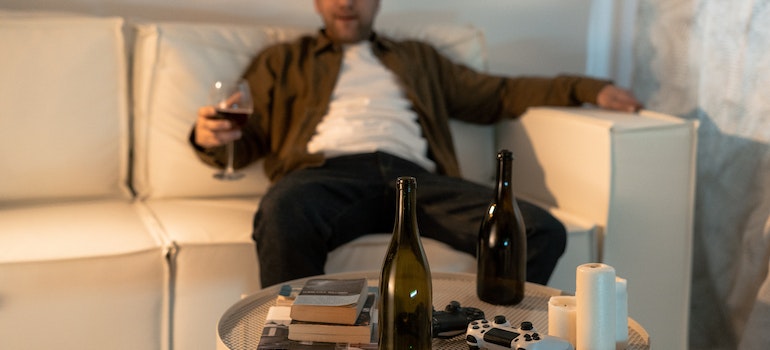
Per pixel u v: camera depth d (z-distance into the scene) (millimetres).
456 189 2139
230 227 2047
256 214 2002
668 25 2732
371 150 2367
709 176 2602
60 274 1794
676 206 2279
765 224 2375
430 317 1279
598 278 1225
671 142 2240
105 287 1833
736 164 2496
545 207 2408
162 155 2361
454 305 1411
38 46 2250
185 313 1916
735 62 2484
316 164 2320
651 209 2248
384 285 1265
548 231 1989
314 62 2492
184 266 1906
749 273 2434
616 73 3268
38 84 2240
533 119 2502
